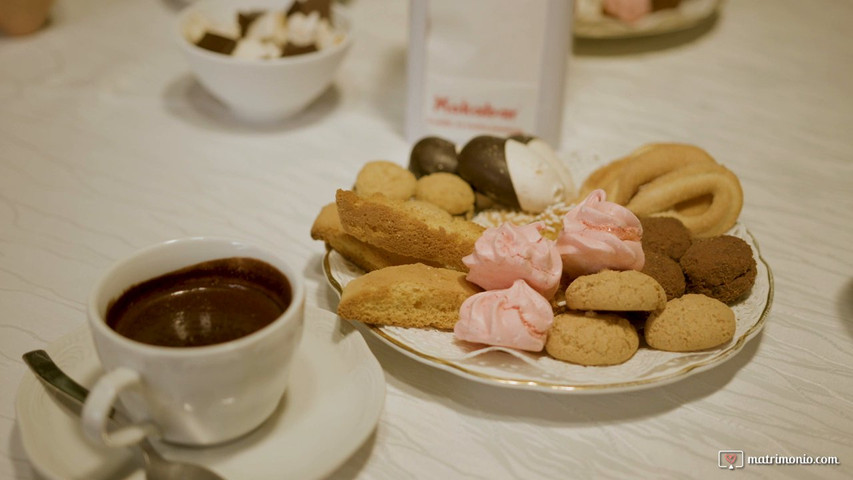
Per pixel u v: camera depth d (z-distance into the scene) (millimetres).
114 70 678
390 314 389
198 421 324
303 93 595
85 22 756
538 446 368
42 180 541
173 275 357
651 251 427
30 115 613
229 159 578
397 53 736
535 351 381
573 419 382
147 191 537
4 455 353
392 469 355
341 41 613
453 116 578
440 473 354
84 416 293
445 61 561
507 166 485
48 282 452
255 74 566
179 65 696
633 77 702
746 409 389
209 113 633
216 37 592
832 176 573
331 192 545
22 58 684
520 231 387
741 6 849
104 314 329
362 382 362
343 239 428
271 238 495
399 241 410
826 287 468
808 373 410
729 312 389
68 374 360
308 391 363
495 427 376
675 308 388
